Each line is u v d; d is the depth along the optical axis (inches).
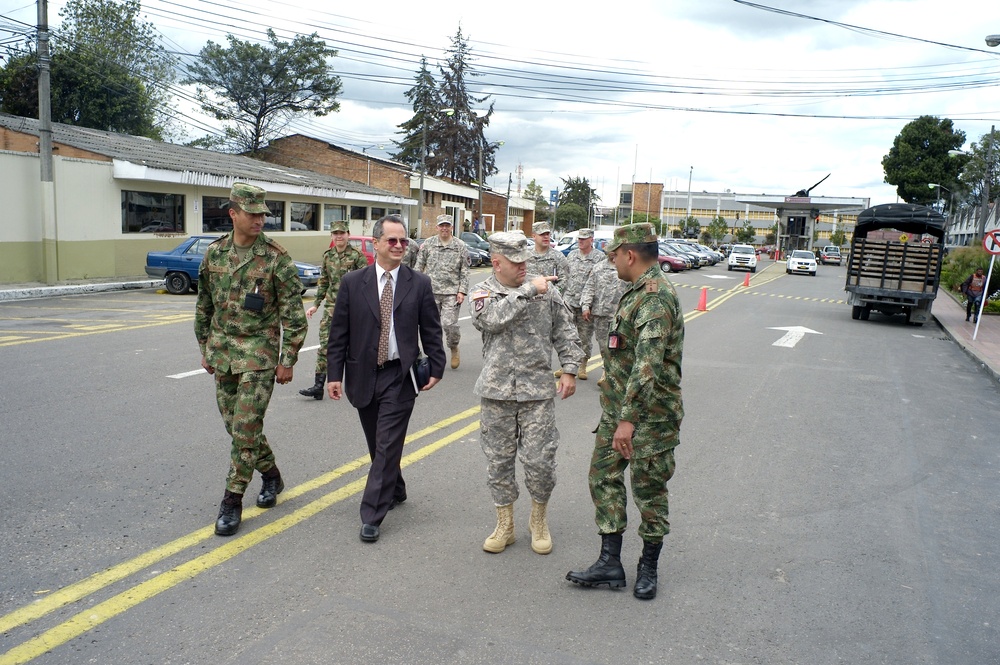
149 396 303.0
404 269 182.7
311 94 1856.5
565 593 154.1
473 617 142.3
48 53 718.5
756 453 265.1
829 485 233.3
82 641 129.2
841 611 151.8
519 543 178.9
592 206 4084.6
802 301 1031.6
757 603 153.8
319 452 241.6
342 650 129.0
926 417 337.7
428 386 183.3
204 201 982.4
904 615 151.1
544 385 168.2
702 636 139.7
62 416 268.1
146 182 869.2
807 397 367.6
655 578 155.2
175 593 147.0
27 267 735.1
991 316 891.4
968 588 164.9
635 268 148.8
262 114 1847.9
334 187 1285.7
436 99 2625.5
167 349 408.2
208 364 180.5
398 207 1648.6
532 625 140.6
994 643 141.5
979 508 218.5
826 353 529.0
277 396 318.3
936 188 2615.7
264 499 192.9
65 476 208.7
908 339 649.6
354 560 165.0
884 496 225.5
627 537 185.8
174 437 249.4
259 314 177.9
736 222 4237.2
